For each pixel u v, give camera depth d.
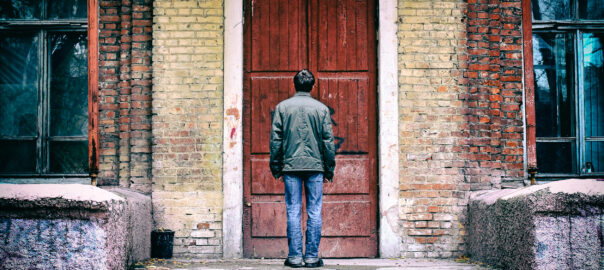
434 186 6.00
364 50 6.20
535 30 6.63
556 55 6.63
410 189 5.99
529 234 4.42
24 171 6.48
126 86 6.16
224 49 6.05
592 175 6.49
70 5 6.63
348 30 6.21
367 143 6.15
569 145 6.54
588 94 6.61
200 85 6.03
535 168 5.99
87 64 6.54
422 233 5.96
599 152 6.55
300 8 6.22
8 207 4.37
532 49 6.11
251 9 6.21
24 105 6.55
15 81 6.57
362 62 6.19
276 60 6.18
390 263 5.52
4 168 6.49
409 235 5.97
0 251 4.35
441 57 6.08
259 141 6.14
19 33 6.62
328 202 6.13
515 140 6.20
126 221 4.83
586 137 6.56
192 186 5.96
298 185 5.04
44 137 6.51
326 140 5.02
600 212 4.33
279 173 5.11
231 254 5.93
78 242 4.35
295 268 4.96
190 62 6.05
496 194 5.41
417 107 6.04
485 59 6.17
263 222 6.09
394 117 6.02
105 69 6.21
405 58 6.07
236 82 6.03
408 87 6.04
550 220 4.37
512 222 4.75
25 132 6.52
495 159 6.12
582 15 6.60
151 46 6.15
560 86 6.61
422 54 6.08
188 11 6.09
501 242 5.00
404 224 5.96
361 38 6.20
